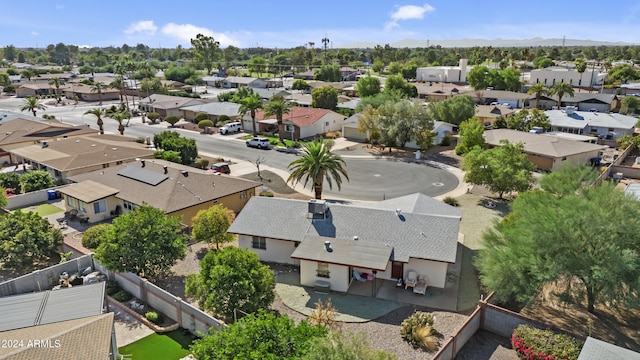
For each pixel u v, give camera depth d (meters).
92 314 22.59
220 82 161.62
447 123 76.44
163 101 104.12
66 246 35.47
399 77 114.62
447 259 28.05
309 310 26.94
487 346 23.17
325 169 44.16
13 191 49.50
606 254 22.50
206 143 75.44
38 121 74.06
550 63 189.00
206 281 25.11
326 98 98.06
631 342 23.19
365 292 28.86
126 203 42.41
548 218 24.80
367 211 32.94
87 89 135.62
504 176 44.38
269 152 68.94
